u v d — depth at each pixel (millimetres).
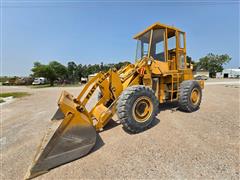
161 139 2775
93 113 3355
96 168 2064
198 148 2400
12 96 11961
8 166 2283
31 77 43156
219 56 58125
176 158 2168
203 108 4867
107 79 3379
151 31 4172
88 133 2414
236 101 5984
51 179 1896
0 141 3256
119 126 3559
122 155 2338
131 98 2979
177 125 3424
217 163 2006
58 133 2160
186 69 4902
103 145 2693
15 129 4004
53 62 39812
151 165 2047
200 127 3258
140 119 3145
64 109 2271
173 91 4387
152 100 3264
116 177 1863
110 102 3512
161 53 4281
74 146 2285
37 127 4102
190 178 1764
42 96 11633
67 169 2076
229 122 3496
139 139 2828
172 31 4445
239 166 1930
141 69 3658
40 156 2035
